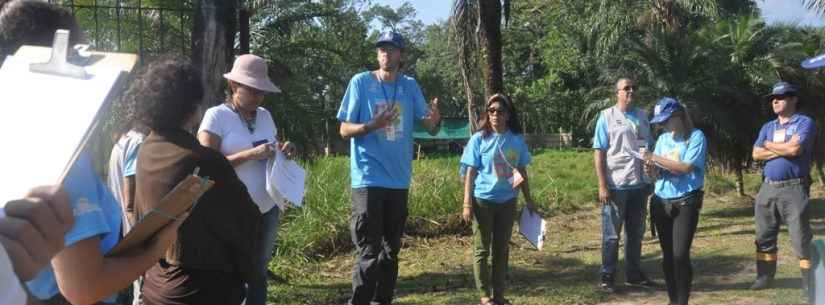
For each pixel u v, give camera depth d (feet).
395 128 19.75
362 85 19.95
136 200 11.93
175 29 34.55
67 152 4.82
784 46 43.73
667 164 19.77
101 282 6.49
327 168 39.42
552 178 55.31
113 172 15.52
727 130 42.80
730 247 31.12
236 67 17.35
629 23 76.43
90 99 5.03
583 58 134.31
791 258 28.35
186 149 11.75
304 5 59.52
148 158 11.79
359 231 19.61
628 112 24.31
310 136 47.47
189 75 12.09
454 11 32.09
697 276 26.09
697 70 43.01
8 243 4.73
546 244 32.83
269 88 17.34
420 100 20.66
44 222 4.80
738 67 43.70
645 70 43.93
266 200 17.51
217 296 12.24
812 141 23.22
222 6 21.76
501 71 32.27
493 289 21.58
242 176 17.16
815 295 11.78
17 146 4.84
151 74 11.97
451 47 35.45
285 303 22.16
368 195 19.51
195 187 6.60
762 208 23.72
